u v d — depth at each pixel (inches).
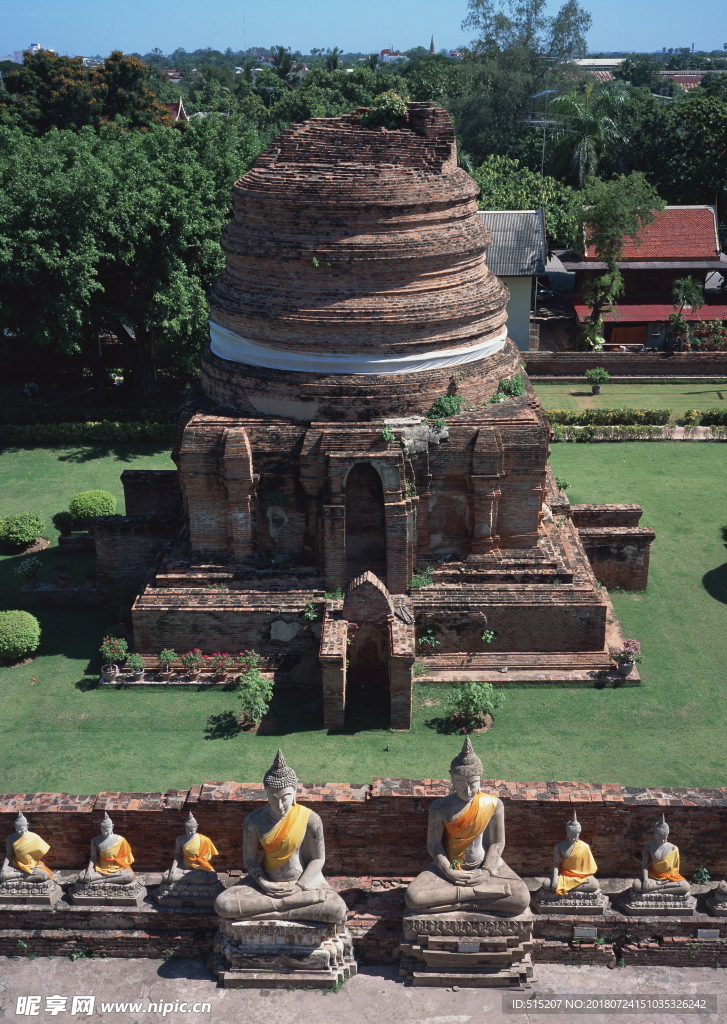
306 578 1234.0
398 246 1171.9
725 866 818.8
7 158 1847.9
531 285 2322.8
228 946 774.5
